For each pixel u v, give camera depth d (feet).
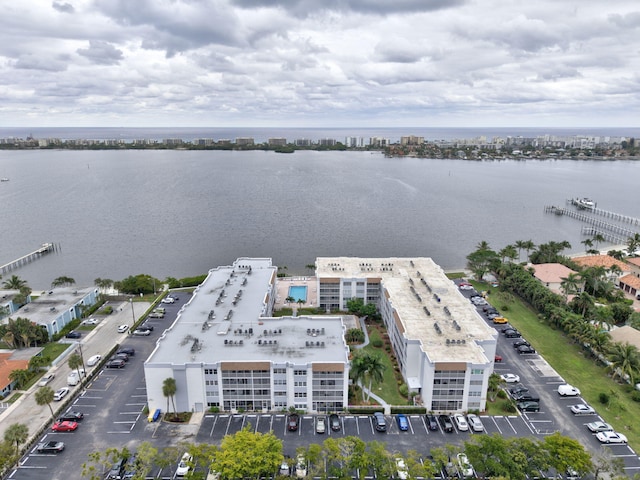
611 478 249.55
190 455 272.92
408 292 445.78
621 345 360.89
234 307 415.64
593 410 325.01
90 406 332.80
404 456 280.72
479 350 337.31
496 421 317.42
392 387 358.23
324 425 312.71
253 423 316.60
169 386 309.42
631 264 603.26
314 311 497.46
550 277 554.46
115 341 433.48
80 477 265.95
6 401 339.57
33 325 419.54
